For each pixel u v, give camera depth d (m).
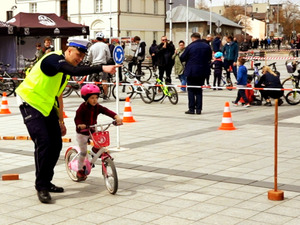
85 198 6.74
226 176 7.71
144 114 14.58
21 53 25.75
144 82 17.98
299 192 6.84
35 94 6.60
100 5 58.34
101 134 6.92
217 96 19.05
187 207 6.29
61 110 7.06
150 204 6.44
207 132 11.52
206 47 14.30
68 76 6.84
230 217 5.90
